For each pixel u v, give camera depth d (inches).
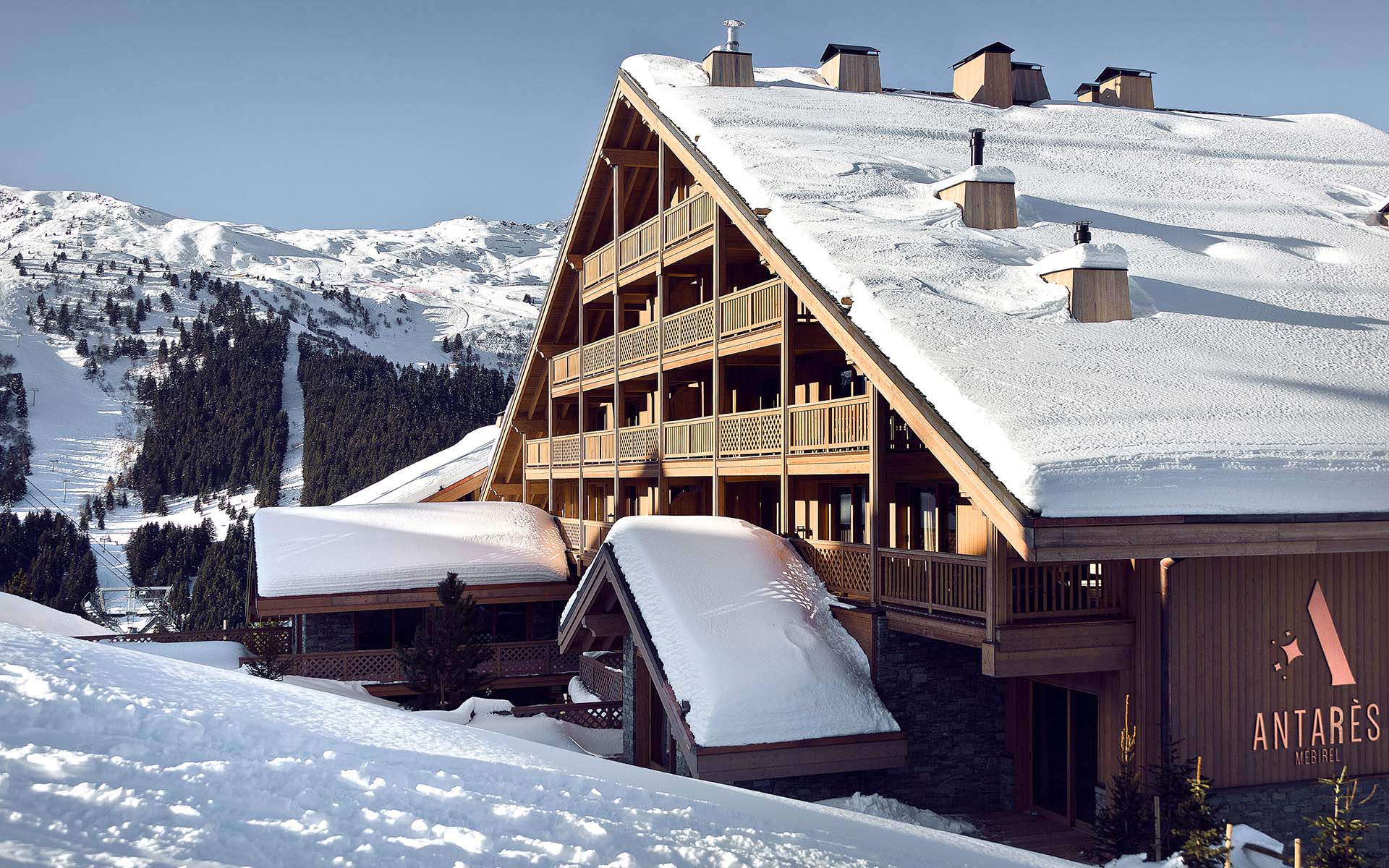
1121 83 1254.3
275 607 1053.2
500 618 1182.9
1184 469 503.8
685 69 1100.5
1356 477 530.9
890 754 615.8
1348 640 591.2
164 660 492.4
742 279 981.8
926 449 707.4
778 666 622.2
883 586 658.2
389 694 1056.8
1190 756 550.9
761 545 740.0
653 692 738.8
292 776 308.3
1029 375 578.6
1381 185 1054.4
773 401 982.4
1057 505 484.4
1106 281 684.1
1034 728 652.1
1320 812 575.8
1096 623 558.9
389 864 251.4
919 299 654.5
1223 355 642.2
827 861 320.8
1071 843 583.8
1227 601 563.5
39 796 255.4
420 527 1213.1
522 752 437.4
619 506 1090.1
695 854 298.7
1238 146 1123.3
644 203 1194.6
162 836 243.3
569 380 1286.9
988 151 995.9
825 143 927.7
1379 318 727.7
